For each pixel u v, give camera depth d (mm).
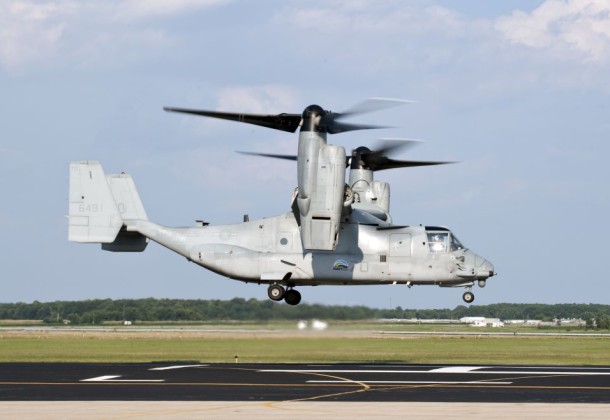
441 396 35531
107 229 60562
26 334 100875
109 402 33875
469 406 32969
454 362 57906
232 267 57781
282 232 58000
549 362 58812
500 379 41406
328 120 53344
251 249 58156
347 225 57781
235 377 41812
